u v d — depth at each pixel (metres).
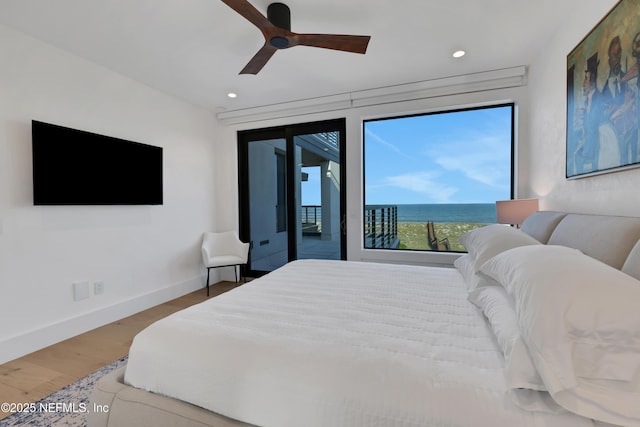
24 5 1.82
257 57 2.08
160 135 3.24
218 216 4.12
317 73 2.83
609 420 0.65
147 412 0.99
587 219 1.41
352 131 3.44
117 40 2.24
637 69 1.24
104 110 2.67
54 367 1.96
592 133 1.59
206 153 3.90
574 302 0.73
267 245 4.12
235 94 3.37
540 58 2.44
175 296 3.40
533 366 0.72
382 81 3.03
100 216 2.64
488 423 0.69
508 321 0.95
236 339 1.04
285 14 1.82
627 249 1.07
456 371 0.82
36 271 2.20
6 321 2.04
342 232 3.62
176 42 2.27
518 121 2.81
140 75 2.86
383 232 4.45
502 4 1.85
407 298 1.49
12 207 2.07
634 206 1.33
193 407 0.98
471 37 2.23
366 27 2.09
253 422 0.89
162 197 3.20
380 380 0.81
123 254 2.84
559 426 0.67
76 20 1.99
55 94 2.32
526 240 1.46
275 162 4.02
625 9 1.31
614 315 0.69
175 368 1.01
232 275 4.16
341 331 1.10
